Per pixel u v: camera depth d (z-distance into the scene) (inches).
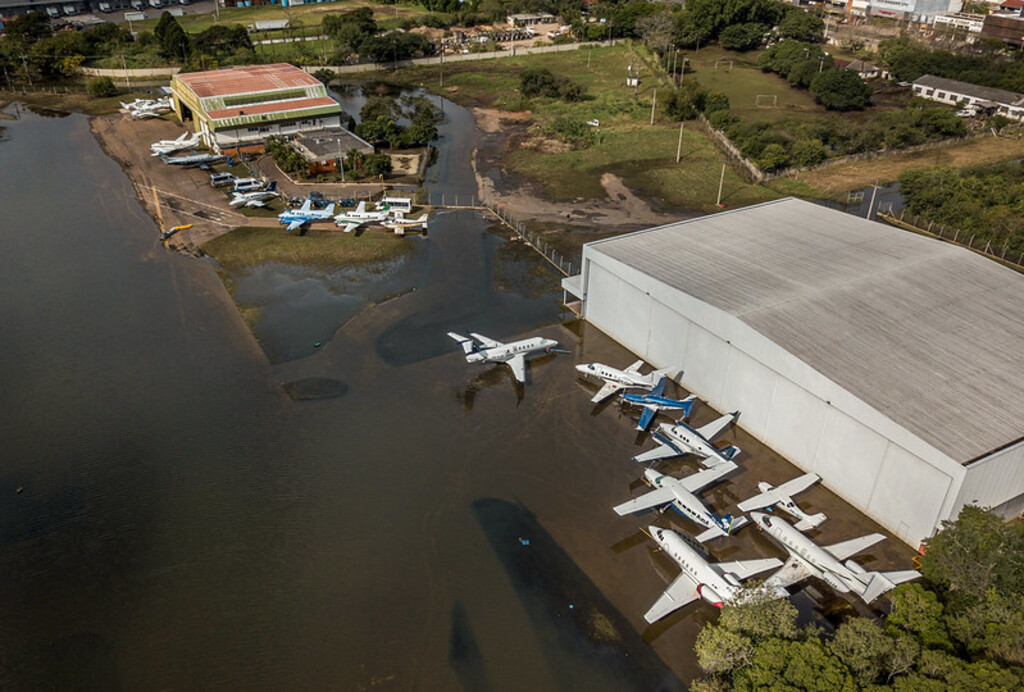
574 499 2716.5
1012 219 4645.7
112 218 5103.3
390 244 4746.6
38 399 3238.2
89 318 3868.1
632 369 3334.2
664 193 5625.0
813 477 2731.3
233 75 7194.9
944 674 1721.2
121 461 2876.5
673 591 2284.7
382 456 2910.9
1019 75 7746.1
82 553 2471.7
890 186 5802.2
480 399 3270.2
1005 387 2600.9
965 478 2207.2
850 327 2923.2
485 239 4840.1
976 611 1929.1
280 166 5925.2
